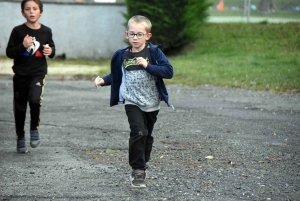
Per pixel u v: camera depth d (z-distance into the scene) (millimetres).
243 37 46281
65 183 12594
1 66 42000
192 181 12672
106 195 11664
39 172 13594
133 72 12055
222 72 34969
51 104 25297
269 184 12406
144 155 12188
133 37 11938
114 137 17953
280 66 35812
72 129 19375
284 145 16547
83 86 32219
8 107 24469
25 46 15172
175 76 34688
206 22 49312
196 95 27984
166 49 45969
